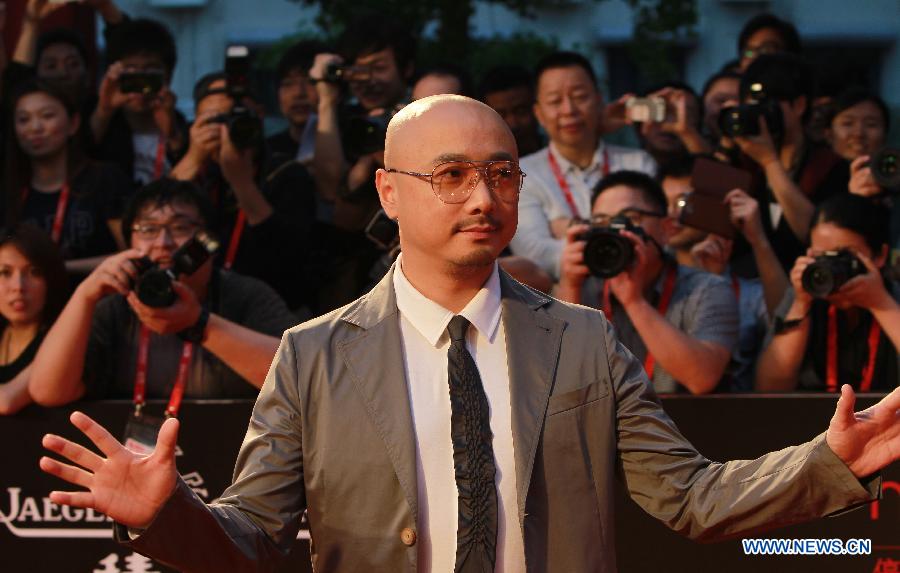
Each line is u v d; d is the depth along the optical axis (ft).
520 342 9.03
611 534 8.95
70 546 14.28
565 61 18.88
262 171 18.70
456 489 8.75
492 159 8.59
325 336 9.13
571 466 8.84
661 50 28.45
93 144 19.57
